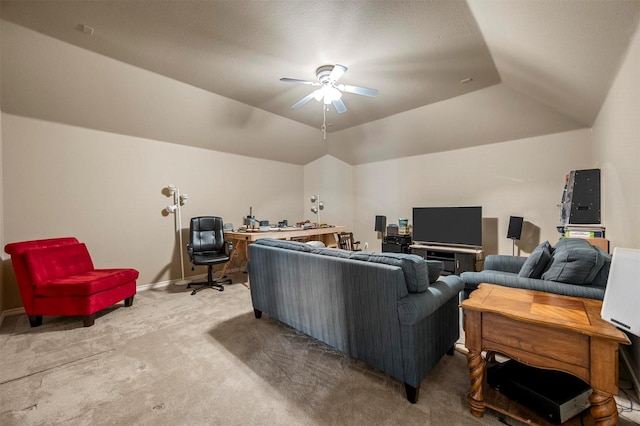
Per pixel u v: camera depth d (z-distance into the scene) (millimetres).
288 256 2275
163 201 4113
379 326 1660
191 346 2207
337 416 1447
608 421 1117
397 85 3213
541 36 1840
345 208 6219
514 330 1333
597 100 2518
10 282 2955
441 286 1830
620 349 1917
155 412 1488
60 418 1447
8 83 2668
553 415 1289
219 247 4160
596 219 2744
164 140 4090
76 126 3342
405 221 5102
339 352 2107
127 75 2930
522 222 3816
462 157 4605
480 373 1438
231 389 1676
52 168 3191
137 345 2225
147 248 3949
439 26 2135
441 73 2914
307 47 2451
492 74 2932
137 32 2275
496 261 3041
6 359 2018
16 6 2012
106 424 1406
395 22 2098
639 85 1555
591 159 3455
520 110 3496
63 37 2361
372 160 5789
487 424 1383
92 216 3479
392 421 1409
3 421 1426
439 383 1717
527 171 3975
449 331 1944
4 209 2914
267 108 4012
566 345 1199
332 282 1926
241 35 2289
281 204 5832
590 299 1562
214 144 4559
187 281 4098
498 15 1833
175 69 2879
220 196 4805
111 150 3627
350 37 2295
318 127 4895
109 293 2811
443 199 4848
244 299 3387
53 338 2350
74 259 2979
